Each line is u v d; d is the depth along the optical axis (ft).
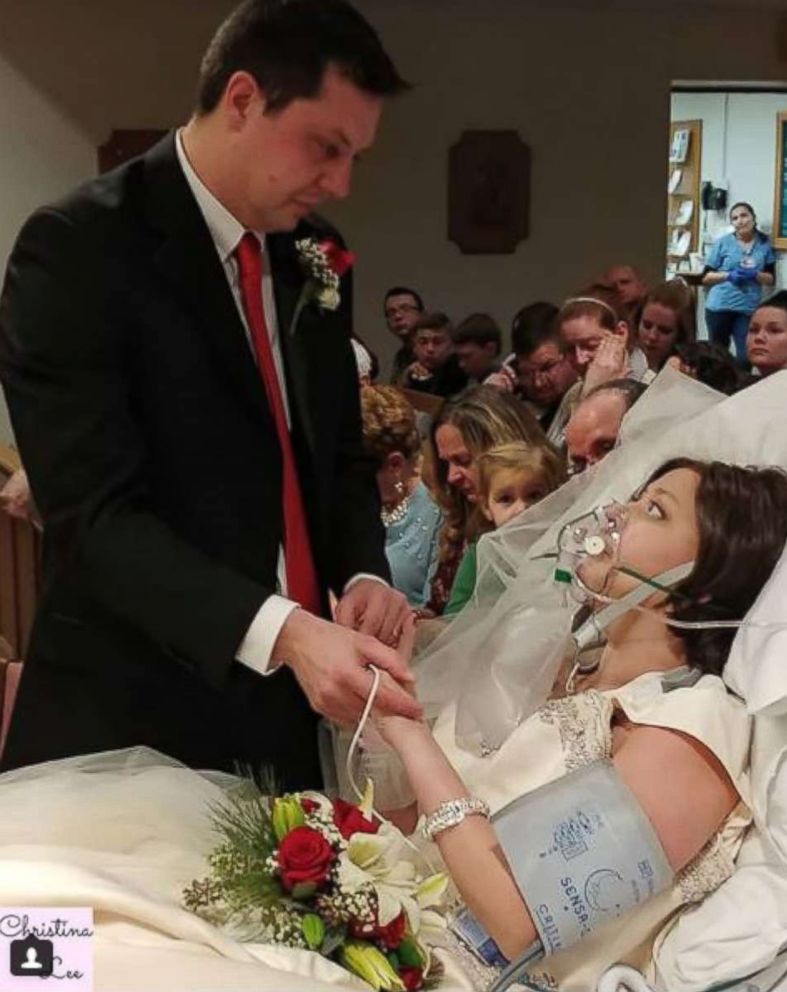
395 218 23.27
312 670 4.88
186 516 5.48
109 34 21.12
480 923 4.56
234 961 4.17
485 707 5.28
